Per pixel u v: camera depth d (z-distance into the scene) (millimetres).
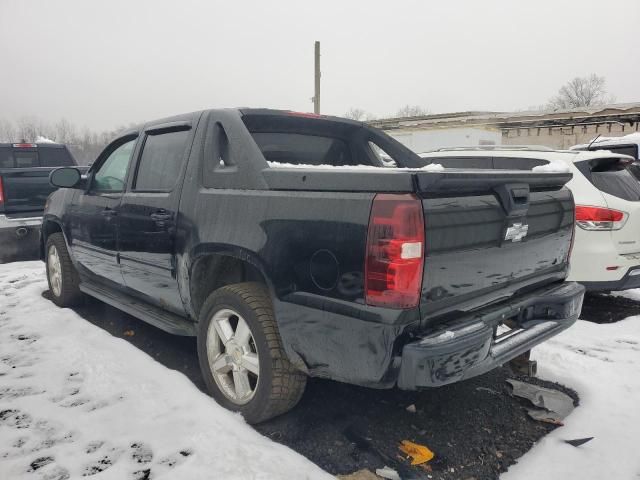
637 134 9961
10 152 8922
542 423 2773
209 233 2746
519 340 2508
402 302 1959
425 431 2670
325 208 2213
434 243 2012
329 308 2174
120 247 3658
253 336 2602
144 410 2752
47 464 2312
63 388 3059
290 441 2541
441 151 6062
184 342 3969
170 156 3371
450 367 2018
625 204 4508
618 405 2947
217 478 2152
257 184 2602
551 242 2842
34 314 4559
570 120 21094
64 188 4387
